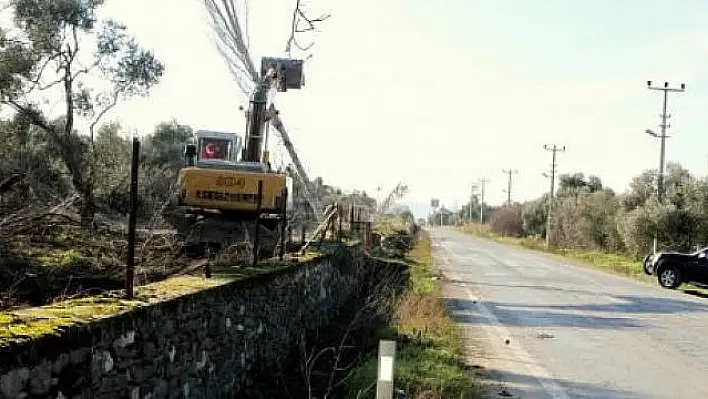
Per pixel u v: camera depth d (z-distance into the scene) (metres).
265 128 18.52
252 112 18.08
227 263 11.61
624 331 15.56
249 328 9.12
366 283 21.50
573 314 18.11
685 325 16.83
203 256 13.90
